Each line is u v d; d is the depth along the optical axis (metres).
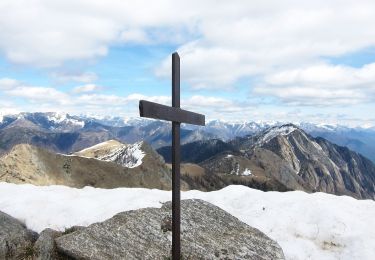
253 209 23.17
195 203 20.42
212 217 19.36
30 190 26.77
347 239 18.88
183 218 18.59
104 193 25.92
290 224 20.83
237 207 24.36
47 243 15.90
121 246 15.75
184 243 16.70
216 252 16.34
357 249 17.95
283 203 23.53
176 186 13.58
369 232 19.59
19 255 16.50
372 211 23.28
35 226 19.81
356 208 23.78
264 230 20.34
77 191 27.36
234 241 17.39
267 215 22.00
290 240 19.23
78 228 18.27
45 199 23.20
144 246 16.02
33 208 21.27
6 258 16.39
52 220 20.33
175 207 13.59
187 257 15.79
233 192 26.70
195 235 17.45
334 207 22.20
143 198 23.67
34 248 16.25
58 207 21.48
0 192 25.94
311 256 17.98
